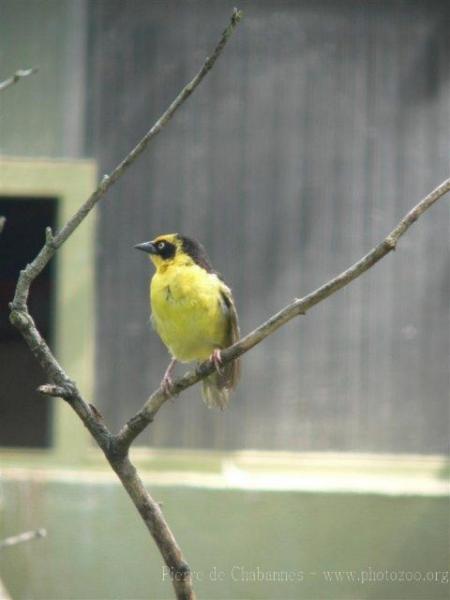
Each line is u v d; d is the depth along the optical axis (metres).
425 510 12.79
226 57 13.08
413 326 13.19
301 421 13.14
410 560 12.78
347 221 13.12
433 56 13.12
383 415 13.15
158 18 13.07
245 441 13.12
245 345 6.22
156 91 13.05
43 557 12.71
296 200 13.12
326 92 13.14
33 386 16.75
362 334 13.19
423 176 13.12
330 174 13.12
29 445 15.74
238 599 12.69
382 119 13.12
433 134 13.14
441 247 13.20
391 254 13.19
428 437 13.15
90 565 12.71
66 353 12.94
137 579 12.71
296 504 12.79
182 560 5.95
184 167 13.08
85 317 12.94
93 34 13.01
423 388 13.19
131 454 13.02
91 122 12.98
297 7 13.12
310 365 13.17
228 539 12.76
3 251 16.81
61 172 12.90
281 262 13.10
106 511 12.74
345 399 13.17
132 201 13.01
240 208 13.10
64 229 5.80
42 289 16.48
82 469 12.92
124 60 13.03
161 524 5.94
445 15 13.12
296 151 13.12
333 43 13.14
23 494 12.72
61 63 12.96
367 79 13.12
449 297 13.19
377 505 12.80
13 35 12.96
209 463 13.05
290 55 13.12
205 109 13.09
